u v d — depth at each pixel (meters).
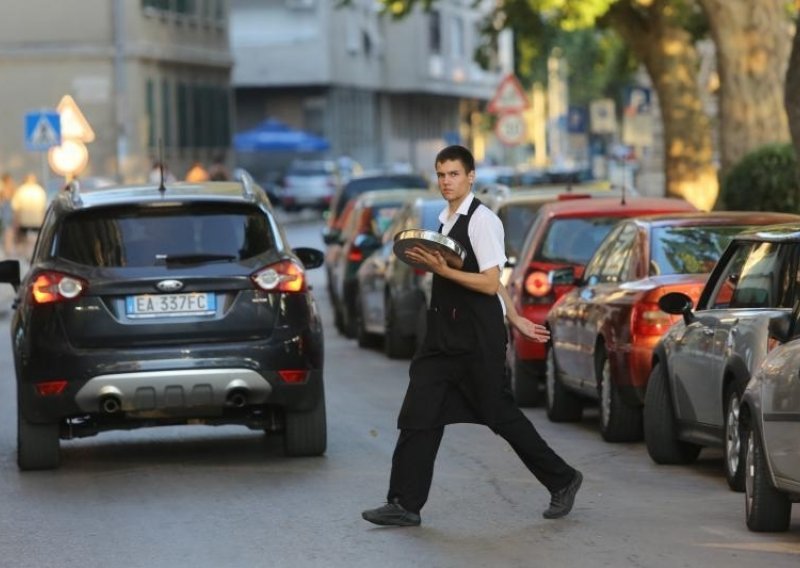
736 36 58.28
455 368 20.38
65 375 25.08
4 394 38.25
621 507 21.98
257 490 23.94
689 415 24.64
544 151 164.88
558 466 20.91
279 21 166.12
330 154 169.50
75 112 73.88
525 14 74.88
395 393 36.94
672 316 27.17
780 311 21.86
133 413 25.50
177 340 25.25
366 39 179.62
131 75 123.00
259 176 173.25
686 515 21.28
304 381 25.70
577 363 30.33
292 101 169.62
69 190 27.12
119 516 22.14
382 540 19.91
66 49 122.88
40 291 25.28
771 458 19.23
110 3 122.75
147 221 25.86
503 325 20.33
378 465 26.11
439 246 19.81
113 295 25.20
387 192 54.88
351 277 52.75
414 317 44.69
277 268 25.70
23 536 20.92
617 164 108.88
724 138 58.91
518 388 34.44
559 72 164.38
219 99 141.00
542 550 19.16
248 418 26.55
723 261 24.45
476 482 24.17
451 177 20.28
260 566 18.62
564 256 34.19
